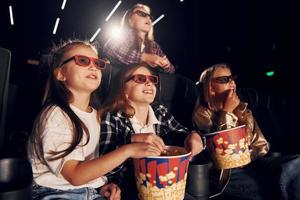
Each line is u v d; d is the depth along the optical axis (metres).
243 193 1.34
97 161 0.85
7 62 0.87
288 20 3.54
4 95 0.87
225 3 4.43
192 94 1.69
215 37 4.68
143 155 0.82
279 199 1.26
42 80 1.23
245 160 1.16
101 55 2.00
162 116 1.42
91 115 1.14
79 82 1.06
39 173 0.96
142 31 2.05
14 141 1.18
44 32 5.75
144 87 1.28
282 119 2.32
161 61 1.79
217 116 1.52
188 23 5.11
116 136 1.21
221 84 1.60
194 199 1.05
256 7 3.94
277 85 3.42
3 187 0.64
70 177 0.85
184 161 0.83
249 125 1.60
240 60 4.09
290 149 1.97
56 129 0.92
